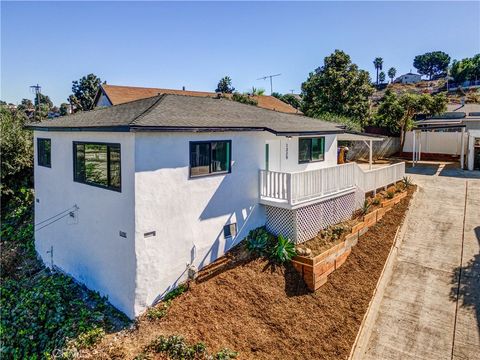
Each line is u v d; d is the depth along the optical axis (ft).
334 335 32.07
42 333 32.14
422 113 98.68
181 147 33.71
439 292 38.22
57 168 42.34
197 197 35.63
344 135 57.57
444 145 102.89
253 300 33.94
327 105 102.01
